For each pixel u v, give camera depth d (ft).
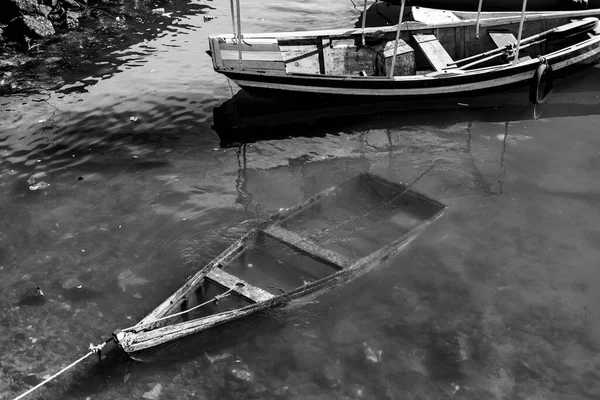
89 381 24.20
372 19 62.18
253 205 34.60
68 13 60.03
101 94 46.88
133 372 24.52
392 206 34.55
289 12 63.72
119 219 33.24
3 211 33.86
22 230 32.40
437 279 29.50
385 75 47.62
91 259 30.40
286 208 34.37
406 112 46.06
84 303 27.84
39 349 25.50
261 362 25.12
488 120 44.83
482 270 30.12
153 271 29.71
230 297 26.73
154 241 31.63
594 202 34.96
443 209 32.58
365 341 26.23
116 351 25.30
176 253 30.76
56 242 31.58
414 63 48.29
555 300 28.48
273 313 26.35
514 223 33.30
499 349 26.02
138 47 55.06
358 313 27.63
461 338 26.40
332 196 33.76
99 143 40.63
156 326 24.56
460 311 27.81
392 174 38.04
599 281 29.55
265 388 24.07
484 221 33.45
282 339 26.23
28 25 54.90
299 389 24.07
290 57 46.03
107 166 38.14
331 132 43.09
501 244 31.76
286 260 29.96
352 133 43.04
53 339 25.95
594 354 25.89
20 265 30.01
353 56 48.01
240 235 31.99
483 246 31.63
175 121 43.52
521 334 26.73
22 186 36.06
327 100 45.01
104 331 26.43
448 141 42.01
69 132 41.75
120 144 40.55
